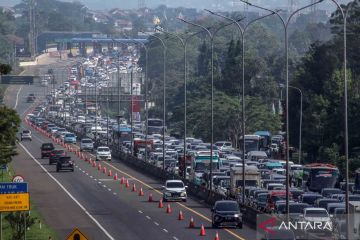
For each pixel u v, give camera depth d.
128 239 124.44
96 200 170.62
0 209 101.31
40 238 123.62
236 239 122.00
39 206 162.00
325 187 183.38
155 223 139.88
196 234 127.81
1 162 144.38
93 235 128.50
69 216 149.00
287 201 127.75
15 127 144.88
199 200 171.00
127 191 185.38
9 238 120.94
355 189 174.12
